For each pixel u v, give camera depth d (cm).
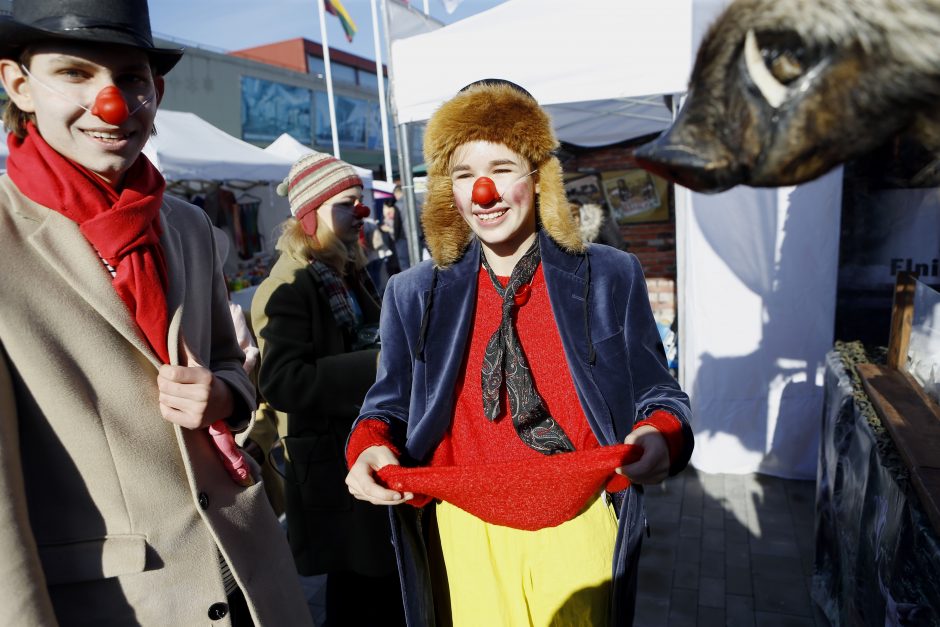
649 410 151
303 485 228
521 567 154
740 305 369
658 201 670
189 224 162
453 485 141
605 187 688
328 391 216
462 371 162
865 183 329
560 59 287
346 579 244
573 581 152
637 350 158
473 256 164
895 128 43
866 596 193
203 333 156
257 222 1134
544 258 158
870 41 40
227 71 1711
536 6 289
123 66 126
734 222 356
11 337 116
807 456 379
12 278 118
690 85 48
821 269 347
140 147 134
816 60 42
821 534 274
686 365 397
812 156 44
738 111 44
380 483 148
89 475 125
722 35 45
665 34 267
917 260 328
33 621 109
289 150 1078
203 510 139
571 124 625
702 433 398
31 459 122
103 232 128
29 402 119
